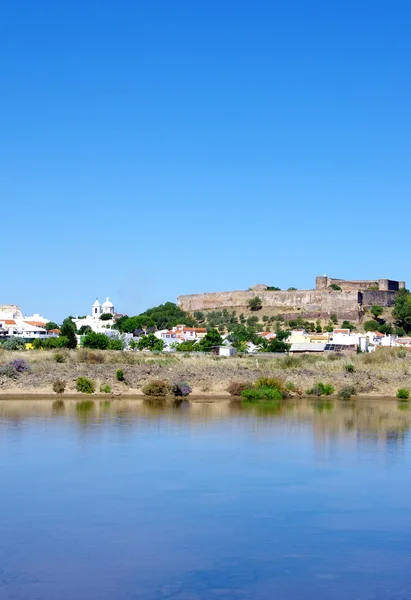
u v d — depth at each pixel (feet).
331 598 84.84
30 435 178.81
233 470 144.36
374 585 88.63
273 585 88.33
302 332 597.93
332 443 176.35
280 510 117.70
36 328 640.17
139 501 121.60
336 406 264.72
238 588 87.25
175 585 87.92
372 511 117.91
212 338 527.40
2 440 171.22
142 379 298.97
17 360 299.99
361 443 177.17
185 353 461.78
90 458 152.87
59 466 144.97
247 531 107.45
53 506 117.91
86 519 111.75
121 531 106.63
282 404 268.62
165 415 223.10
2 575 90.22
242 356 442.50
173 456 156.76
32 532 105.60
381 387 316.19
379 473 144.05
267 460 154.71
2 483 131.34
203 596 84.94
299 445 172.96
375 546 101.96
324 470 145.89
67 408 235.81
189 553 98.32
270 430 195.52
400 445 175.11
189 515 114.42
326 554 98.68
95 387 285.43
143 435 182.50
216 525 109.91
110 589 86.53
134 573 91.40
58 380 280.92
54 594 84.94
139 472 141.28
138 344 540.52
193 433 187.52
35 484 130.93
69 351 395.75
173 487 130.52
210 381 305.73
